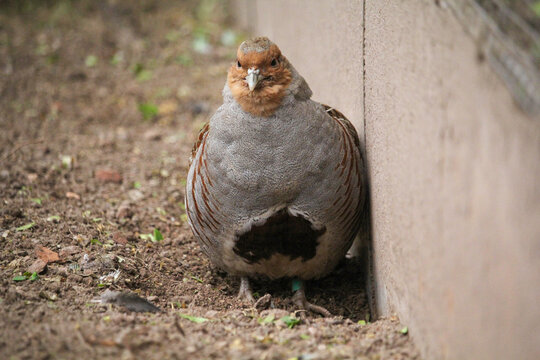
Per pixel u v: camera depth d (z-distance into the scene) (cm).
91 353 622
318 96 1159
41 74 1767
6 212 1005
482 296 468
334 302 904
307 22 1220
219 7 2423
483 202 458
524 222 399
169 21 2258
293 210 777
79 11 2280
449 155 520
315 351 653
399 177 670
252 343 667
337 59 990
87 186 1189
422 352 622
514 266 414
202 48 2012
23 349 629
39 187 1149
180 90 1728
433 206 564
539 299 385
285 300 888
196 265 974
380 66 740
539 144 381
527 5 455
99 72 1825
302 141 746
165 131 1516
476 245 473
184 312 790
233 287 932
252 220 786
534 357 395
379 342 668
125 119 1569
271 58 742
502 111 427
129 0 2397
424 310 610
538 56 424
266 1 1752
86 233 974
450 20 517
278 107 746
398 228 686
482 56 458
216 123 772
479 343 479
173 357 624
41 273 842
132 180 1244
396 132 677
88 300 774
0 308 721
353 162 792
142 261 940
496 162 436
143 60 1930
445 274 543
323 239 814
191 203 843
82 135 1459
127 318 701
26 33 2052
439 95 540
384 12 715
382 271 778
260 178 754
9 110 1547
